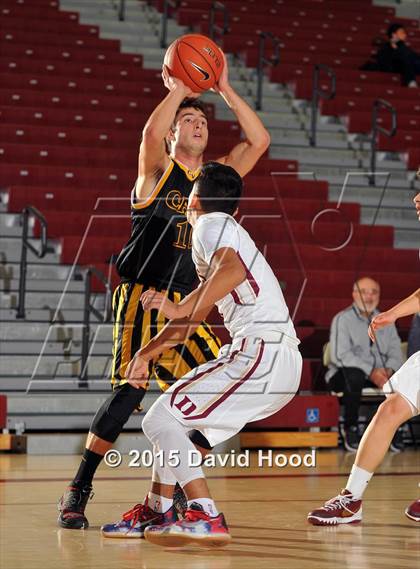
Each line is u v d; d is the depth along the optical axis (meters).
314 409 8.64
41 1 16.20
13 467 6.86
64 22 15.85
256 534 4.30
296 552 3.87
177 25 16.80
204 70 4.54
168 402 3.91
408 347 8.16
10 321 9.33
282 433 8.51
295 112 15.14
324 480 6.38
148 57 15.77
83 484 4.47
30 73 14.35
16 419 8.17
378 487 6.10
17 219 11.09
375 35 17.59
